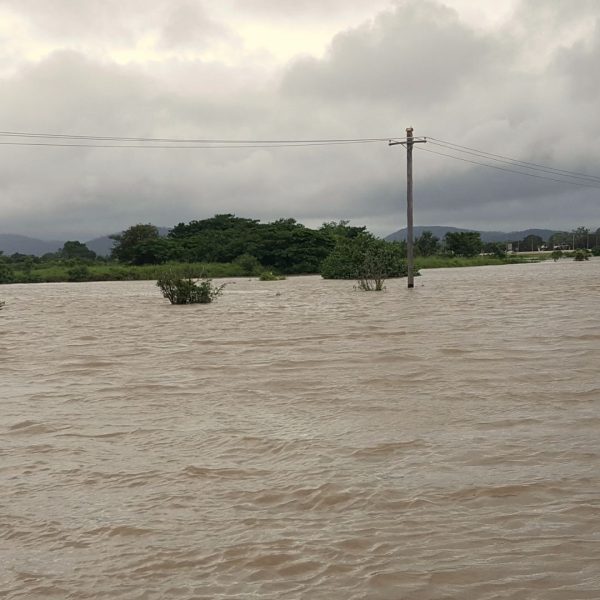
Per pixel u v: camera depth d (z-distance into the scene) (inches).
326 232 4082.2
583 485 213.9
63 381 444.8
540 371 414.0
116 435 300.8
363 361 478.9
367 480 226.8
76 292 1942.7
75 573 169.3
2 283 3218.5
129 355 558.3
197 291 1251.2
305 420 315.6
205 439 288.7
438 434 281.3
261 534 187.3
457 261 4111.7
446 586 153.2
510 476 224.8
